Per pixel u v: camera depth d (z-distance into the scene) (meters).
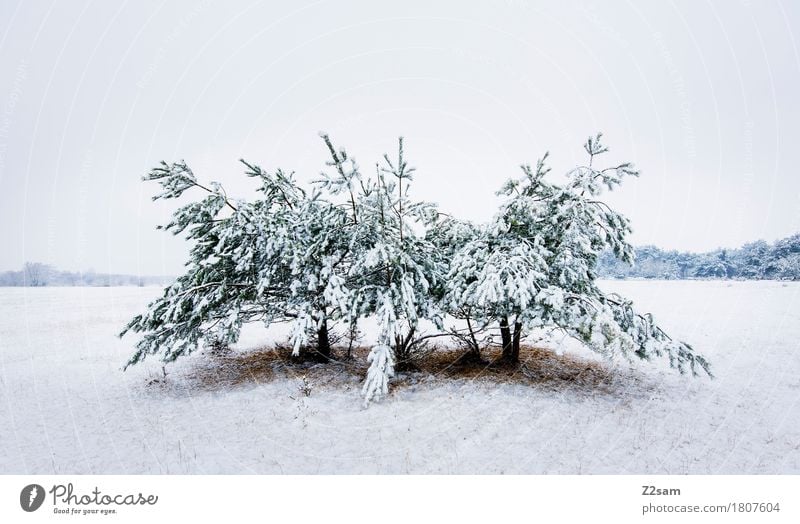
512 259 8.80
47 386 10.61
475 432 7.46
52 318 23.00
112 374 11.64
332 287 9.47
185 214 9.42
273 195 10.47
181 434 7.66
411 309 9.26
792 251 51.59
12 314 24.62
